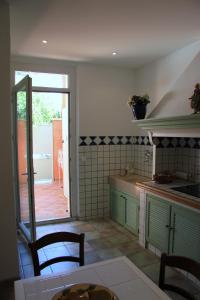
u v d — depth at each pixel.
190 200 2.36
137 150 4.22
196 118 2.38
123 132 4.22
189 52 2.99
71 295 1.10
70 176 4.05
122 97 4.16
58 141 7.08
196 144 3.14
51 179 7.29
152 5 2.04
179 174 3.36
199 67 2.59
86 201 4.08
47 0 1.97
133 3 2.00
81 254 1.62
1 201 2.30
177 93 2.88
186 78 2.80
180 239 2.50
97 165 4.09
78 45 3.01
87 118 3.96
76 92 3.93
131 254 2.95
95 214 4.16
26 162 3.05
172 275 2.51
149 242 3.02
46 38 2.78
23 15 2.22
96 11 2.14
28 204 3.09
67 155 4.35
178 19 2.30
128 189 3.54
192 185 2.98
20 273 2.52
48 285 1.25
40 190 6.14
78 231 3.62
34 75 3.72
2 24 2.13
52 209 4.57
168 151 3.40
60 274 1.35
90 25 2.43
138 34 2.66
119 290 1.21
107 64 3.89
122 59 3.61
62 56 3.45
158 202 2.82
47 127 7.32
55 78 3.87
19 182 3.54
